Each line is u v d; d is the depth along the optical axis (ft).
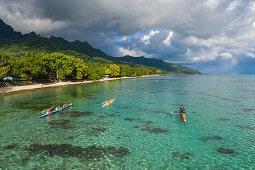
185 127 98.02
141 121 108.88
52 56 335.06
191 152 69.62
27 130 91.81
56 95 207.41
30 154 66.90
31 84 276.82
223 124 103.40
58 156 65.57
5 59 231.91
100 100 178.70
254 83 425.69
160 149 72.02
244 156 66.54
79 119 112.37
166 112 131.64
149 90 270.46
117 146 74.33
